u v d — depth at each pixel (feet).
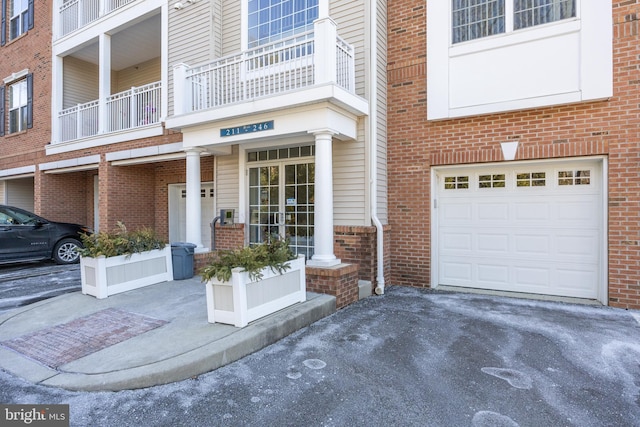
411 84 22.02
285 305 15.49
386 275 22.18
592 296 18.57
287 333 14.26
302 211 23.50
